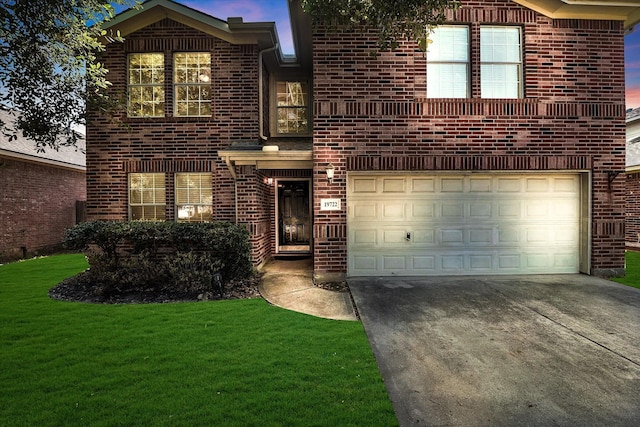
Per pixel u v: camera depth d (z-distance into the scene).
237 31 8.51
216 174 8.70
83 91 5.43
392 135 7.22
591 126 7.43
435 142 7.25
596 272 7.48
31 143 12.98
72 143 5.67
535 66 7.35
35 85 5.03
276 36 8.88
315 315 5.32
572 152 7.40
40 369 3.57
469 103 7.28
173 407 2.92
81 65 5.29
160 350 4.01
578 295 6.09
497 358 3.89
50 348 4.06
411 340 4.34
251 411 2.87
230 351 3.99
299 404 2.97
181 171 8.69
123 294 6.50
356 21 5.09
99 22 5.35
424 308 5.49
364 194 7.48
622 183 7.48
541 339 4.37
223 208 8.70
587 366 3.71
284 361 3.74
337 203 7.21
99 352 3.96
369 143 7.21
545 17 7.38
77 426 2.68
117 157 8.62
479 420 2.83
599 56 7.45
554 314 5.21
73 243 7.02
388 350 4.07
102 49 5.47
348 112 7.20
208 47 8.73
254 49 8.77
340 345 4.16
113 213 8.60
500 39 7.46
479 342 4.29
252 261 8.09
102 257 7.15
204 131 8.71
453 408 2.99
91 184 8.60
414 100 7.21
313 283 7.16
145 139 8.66
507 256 7.64
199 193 8.88
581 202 7.68
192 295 6.42
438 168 7.25
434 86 7.43
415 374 3.55
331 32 7.17
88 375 3.44
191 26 8.68
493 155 7.31
